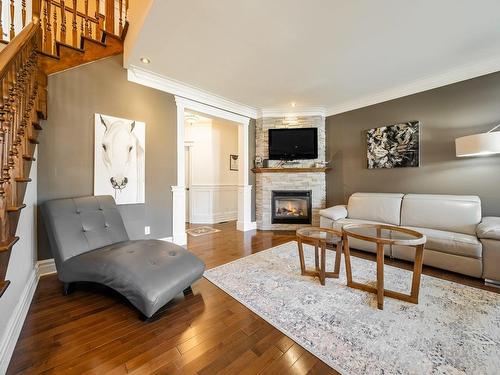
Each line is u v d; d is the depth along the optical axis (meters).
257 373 1.15
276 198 4.57
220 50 2.48
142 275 1.60
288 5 1.83
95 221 2.23
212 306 1.77
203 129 5.58
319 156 4.44
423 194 3.13
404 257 2.63
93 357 1.24
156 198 3.20
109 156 2.74
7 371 1.14
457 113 2.96
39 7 2.25
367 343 1.35
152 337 1.41
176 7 1.84
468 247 2.20
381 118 3.73
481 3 1.83
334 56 2.62
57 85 2.38
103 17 2.82
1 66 1.11
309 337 1.41
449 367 1.16
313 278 2.25
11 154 1.35
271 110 4.55
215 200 5.59
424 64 2.82
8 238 1.24
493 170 2.71
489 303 1.77
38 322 1.55
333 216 3.36
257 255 2.96
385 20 2.02
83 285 2.11
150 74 3.04
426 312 1.65
